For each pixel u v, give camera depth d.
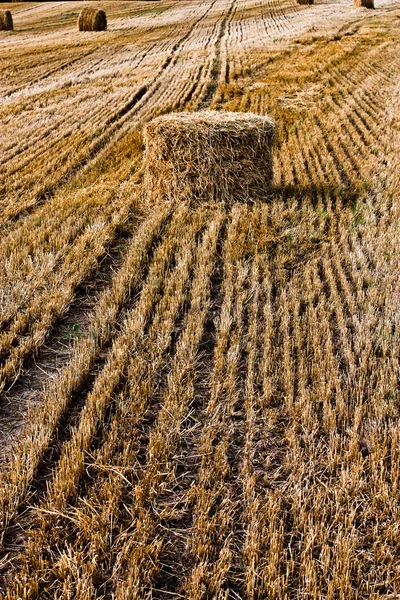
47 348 4.50
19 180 8.82
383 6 37.94
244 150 7.47
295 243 6.36
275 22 32.03
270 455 3.29
